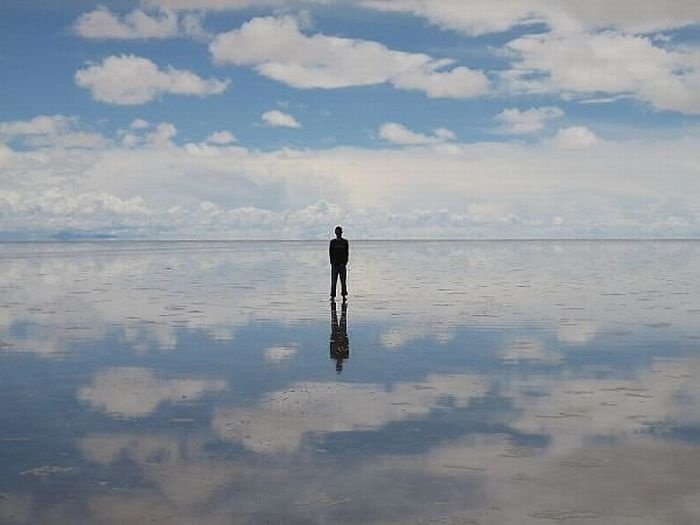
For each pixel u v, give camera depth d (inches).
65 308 832.9
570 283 1315.2
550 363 475.2
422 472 251.0
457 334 618.2
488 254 3863.2
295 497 226.7
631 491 230.8
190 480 243.0
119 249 5418.3
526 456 269.0
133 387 398.9
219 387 398.3
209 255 3376.0
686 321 710.5
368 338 594.6
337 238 898.1
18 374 437.7
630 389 390.9
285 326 674.2
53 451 277.1
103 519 209.2
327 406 351.6
